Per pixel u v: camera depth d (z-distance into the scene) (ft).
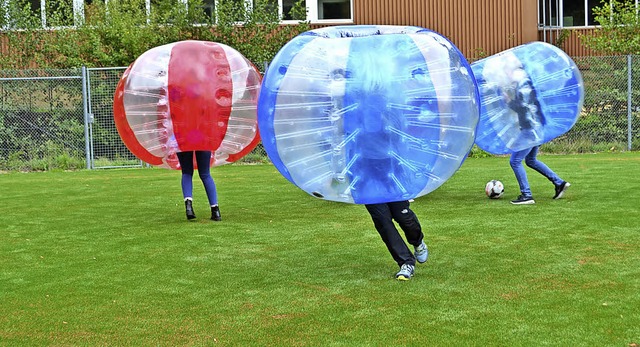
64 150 51.37
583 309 14.70
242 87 25.77
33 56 57.93
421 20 66.03
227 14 57.93
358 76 15.98
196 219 27.61
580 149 51.75
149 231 25.20
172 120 25.14
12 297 16.93
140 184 40.24
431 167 16.35
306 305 15.67
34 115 50.98
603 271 17.71
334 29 18.57
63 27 57.47
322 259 20.12
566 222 24.35
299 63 16.61
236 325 14.46
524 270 18.06
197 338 13.78
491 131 27.27
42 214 29.66
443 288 16.61
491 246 20.97
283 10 68.28
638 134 52.19
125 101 25.54
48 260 20.85
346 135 16.07
